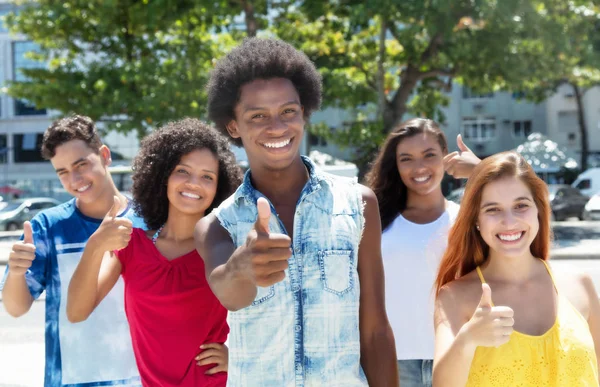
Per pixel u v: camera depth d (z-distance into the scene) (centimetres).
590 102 3712
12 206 2631
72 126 332
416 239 361
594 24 1672
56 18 1623
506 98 3778
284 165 223
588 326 263
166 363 277
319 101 238
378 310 228
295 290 214
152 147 298
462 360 229
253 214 223
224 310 284
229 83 226
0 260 1549
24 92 1678
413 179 368
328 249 217
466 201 271
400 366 349
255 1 1570
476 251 274
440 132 377
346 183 230
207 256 218
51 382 315
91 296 282
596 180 2673
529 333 254
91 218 336
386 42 1866
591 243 1681
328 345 212
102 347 315
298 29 1717
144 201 300
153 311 280
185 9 1483
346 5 1586
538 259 274
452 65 1659
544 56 1585
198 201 291
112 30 1630
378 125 1675
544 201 269
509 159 266
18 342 802
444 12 1437
